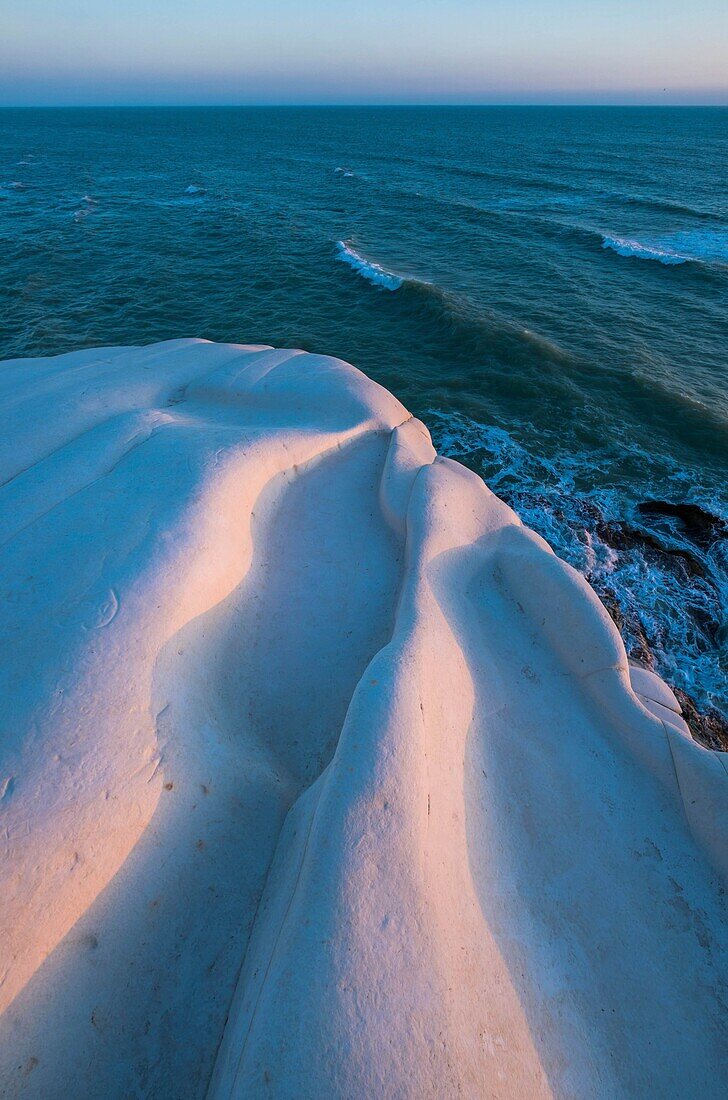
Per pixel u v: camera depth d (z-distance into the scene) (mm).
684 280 25344
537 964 3492
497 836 4008
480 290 24609
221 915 3459
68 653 3758
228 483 5496
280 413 7543
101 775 3344
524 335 19344
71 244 31297
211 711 4191
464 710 4539
